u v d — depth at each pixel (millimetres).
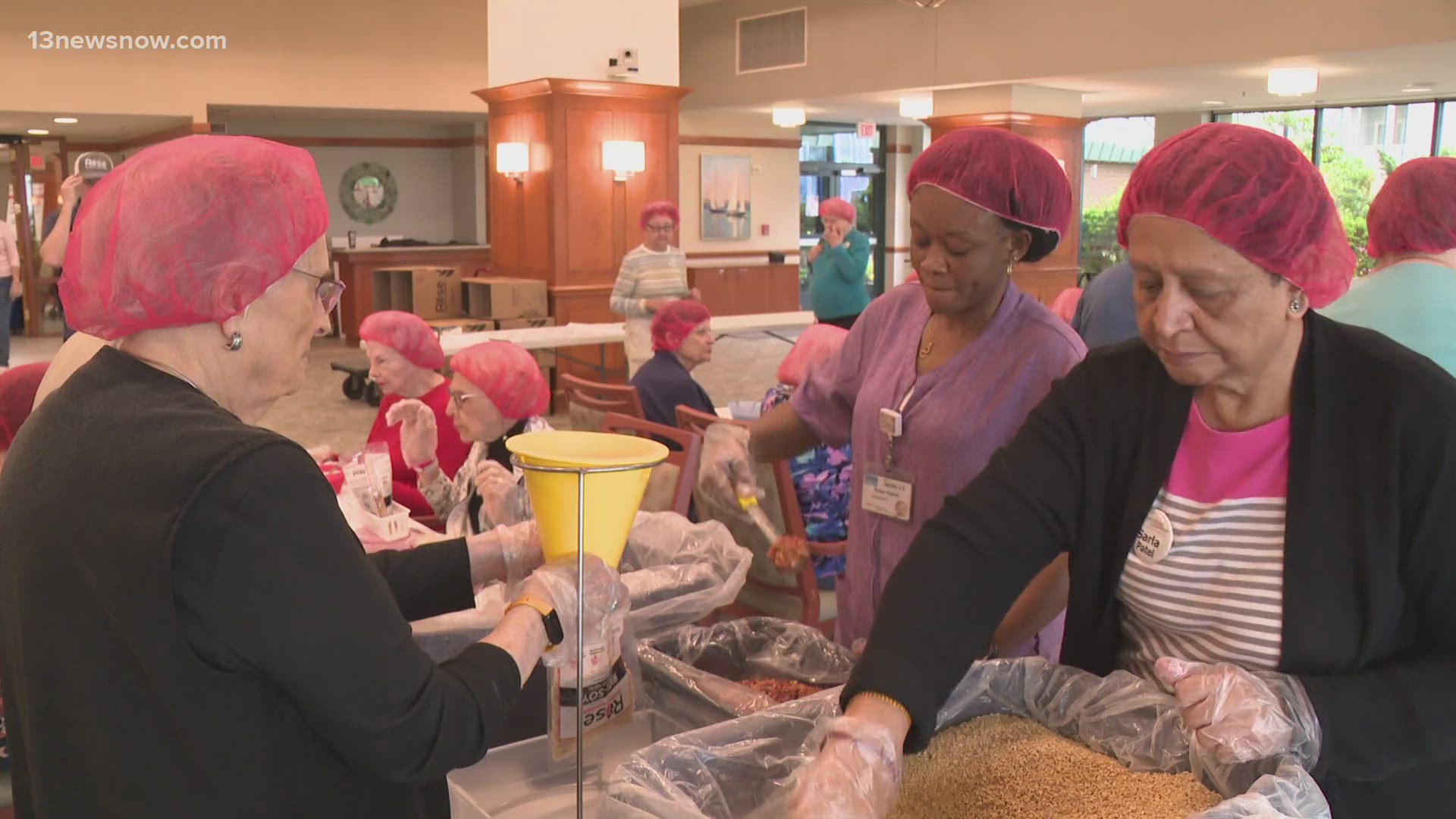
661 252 6938
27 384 2266
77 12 10227
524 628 1107
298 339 1056
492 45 9117
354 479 2486
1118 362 1294
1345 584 1141
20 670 1009
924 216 1744
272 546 903
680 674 1532
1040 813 1147
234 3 10859
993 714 1337
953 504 1300
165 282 944
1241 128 1099
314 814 988
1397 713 1080
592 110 8898
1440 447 1093
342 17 11352
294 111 11852
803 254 16531
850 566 2027
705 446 2150
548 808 1364
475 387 2689
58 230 5145
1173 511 1229
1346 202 12453
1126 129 14164
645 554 1909
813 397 2156
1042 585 1596
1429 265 2254
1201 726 1066
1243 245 1053
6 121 11219
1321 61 8656
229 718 931
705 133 14664
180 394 975
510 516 2070
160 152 990
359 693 937
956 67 10516
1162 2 9031
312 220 1018
